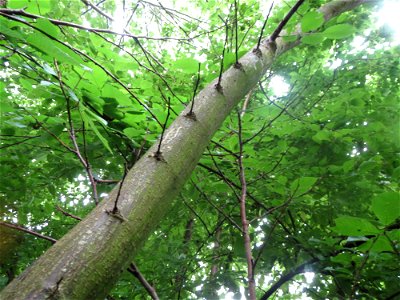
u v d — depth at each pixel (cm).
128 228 105
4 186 348
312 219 333
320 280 313
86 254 93
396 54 420
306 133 336
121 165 342
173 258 371
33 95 238
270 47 239
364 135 309
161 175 126
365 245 134
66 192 521
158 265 376
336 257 179
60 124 249
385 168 321
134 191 116
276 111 323
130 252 104
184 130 149
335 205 319
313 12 198
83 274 89
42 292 81
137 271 173
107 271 95
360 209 321
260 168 306
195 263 397
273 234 320
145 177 123
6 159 335
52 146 301
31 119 248
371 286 252
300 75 394
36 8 192
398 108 336
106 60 299
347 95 320
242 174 225
